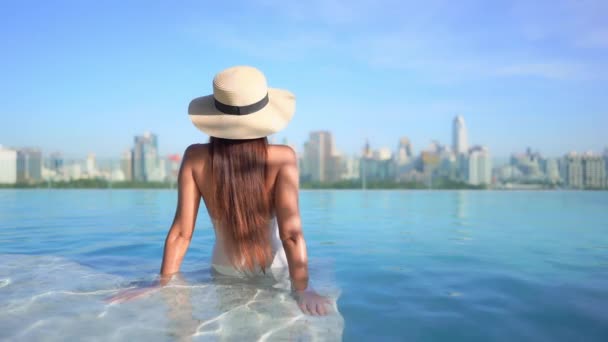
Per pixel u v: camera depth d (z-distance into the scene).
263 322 1.42
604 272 2.22
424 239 3.44
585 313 1.55
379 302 1.69
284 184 1.95
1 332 1.30
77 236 3.56
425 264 2.43
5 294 1.71
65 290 1.78
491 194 11.84
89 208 6.54
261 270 2.06
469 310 1.60
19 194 10.91
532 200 8.87
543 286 1.94
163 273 2.04
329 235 3.68
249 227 1.99
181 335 1.29
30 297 1.67
